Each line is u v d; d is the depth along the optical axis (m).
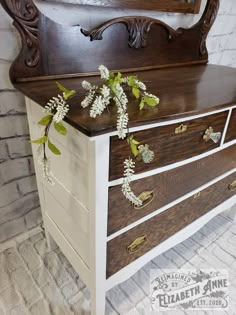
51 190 0.88
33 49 0.79
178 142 0.69
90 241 0.71
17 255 1.14
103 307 0.85
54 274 1.07
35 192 1.19
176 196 0.83
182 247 1.23
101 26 0.90
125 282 1.05
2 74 0.87
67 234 0.89
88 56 0.91
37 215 1.25
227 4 1.46
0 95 0.90
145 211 0.75
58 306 0.95
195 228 1.05
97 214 0.63
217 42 1.57
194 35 1.21
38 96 0.66
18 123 0.99
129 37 0.99
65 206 0.81
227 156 0.93
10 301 0.96
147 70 1.11
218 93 0.78
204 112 0.66
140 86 0.65
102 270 0.75
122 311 0.95
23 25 0.74
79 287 1.02
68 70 0.89
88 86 0.60
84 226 0.72
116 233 0.72
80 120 0.50
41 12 0.79
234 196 1.17
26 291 1.00
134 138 0.58
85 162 0.59
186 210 0.92
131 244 0.79
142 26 1.00
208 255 1.19
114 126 0.50
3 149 0.99
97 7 0.95
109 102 0.56
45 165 0.63
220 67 1.26
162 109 0.61
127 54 1.02
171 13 1.19
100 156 0.54
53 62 0.84
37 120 0.79
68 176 0.71
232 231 1.34
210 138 0.77
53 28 0.80
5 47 0.83
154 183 0.71
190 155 0.76
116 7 0.95
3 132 0.96
